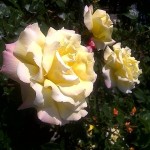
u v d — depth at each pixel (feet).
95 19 1.20
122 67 1.24
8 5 1.14
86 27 1.26
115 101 1.83
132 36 2.35
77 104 0.85
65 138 1.21
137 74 1.33
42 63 0.81
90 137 1.54
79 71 0.89
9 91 0.93
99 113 1.51
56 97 0.81
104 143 1.58
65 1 1.33
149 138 1.60
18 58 0.83
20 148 0.93
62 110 0.85
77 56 0.89
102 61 1.32
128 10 2.42
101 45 1.24
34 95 0.82
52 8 1.34
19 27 1.09
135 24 2.43
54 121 0.83
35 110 0.95
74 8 1.39
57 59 0.82
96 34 1.23
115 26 2.44
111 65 1.25
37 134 0.96
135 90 2.05
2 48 0.96
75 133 1.16
